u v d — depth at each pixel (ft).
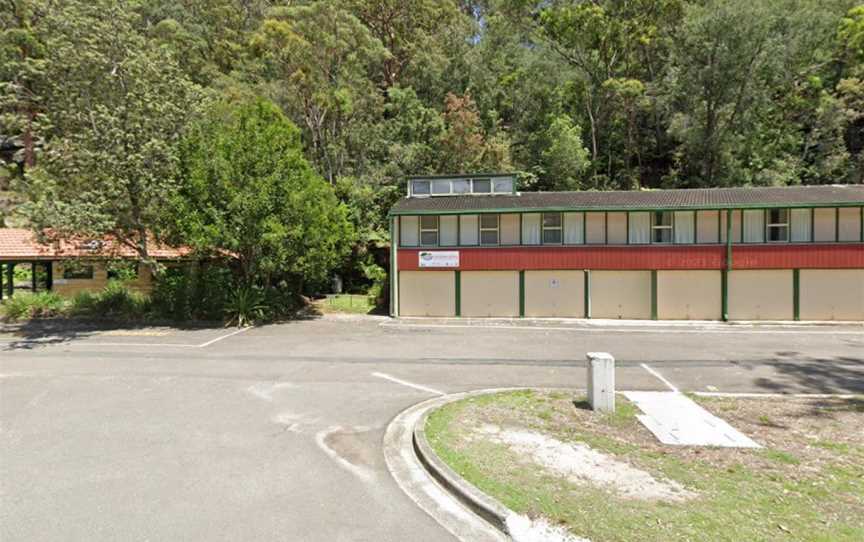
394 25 130.52
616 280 69.56
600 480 16.31
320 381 32.78
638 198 72.13
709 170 115.24
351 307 79.87
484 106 119.65
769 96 112.06
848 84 110.01
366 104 105.91
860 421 23.43
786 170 111.65
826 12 106.83
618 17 120.47
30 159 103.91
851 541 12.37
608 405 24.82
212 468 18.11
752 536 12.59
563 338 52.29
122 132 55.42
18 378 33.42
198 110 64.08
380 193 102.12
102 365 38.01
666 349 45.55
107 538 13.20
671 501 14.73
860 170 110.42
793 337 52.95
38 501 15.38
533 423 22.71
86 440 21.07
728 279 67.00
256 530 13.67
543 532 13.04
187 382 32.27
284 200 60.59
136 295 70.13
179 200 56.80
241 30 132.16
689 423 22.99
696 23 105.19
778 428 22.30
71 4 57.31
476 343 48.96
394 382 32.63
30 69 57.16
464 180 80.43
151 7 125.90
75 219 50.80
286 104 98.48
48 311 66.23
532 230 71.00
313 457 19.30
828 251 64.03
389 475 17.63
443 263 71.61
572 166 109.70
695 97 113.29
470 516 14.61
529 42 142.92
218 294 66.33
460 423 22.61
